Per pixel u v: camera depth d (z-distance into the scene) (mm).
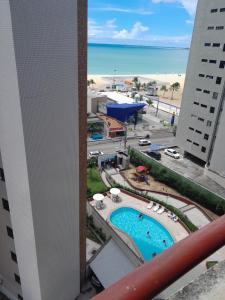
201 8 41375
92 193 38438
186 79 47219
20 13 10023
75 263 20156
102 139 60688
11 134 12438
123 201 37688
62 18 12219
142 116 80375
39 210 14383
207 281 3121
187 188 40000
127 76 183625
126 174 46250
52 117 13367
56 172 14969
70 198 17141
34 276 16484
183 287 3053
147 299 2271
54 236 16469
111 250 25188
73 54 13648
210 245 2719
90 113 70000
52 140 13875
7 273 20156
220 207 35875
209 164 45750
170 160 50969
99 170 46531
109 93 93125
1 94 11742
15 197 14359
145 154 49781
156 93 121062
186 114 48844
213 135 44375
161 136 65062
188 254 2590
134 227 33594
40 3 10789
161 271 2422
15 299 21031
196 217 35750
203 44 42469
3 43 10469
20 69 10734
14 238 16312
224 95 41188
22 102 11297
